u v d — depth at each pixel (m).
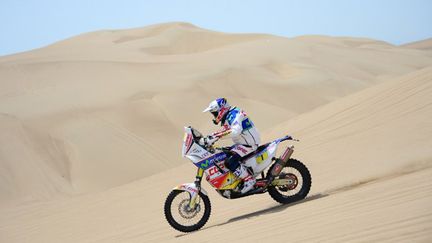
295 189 11.19
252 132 10.12
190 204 10.09
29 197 35.03
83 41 107.94
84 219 17.88
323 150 16.75
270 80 61.47
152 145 44.22
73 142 42.66
